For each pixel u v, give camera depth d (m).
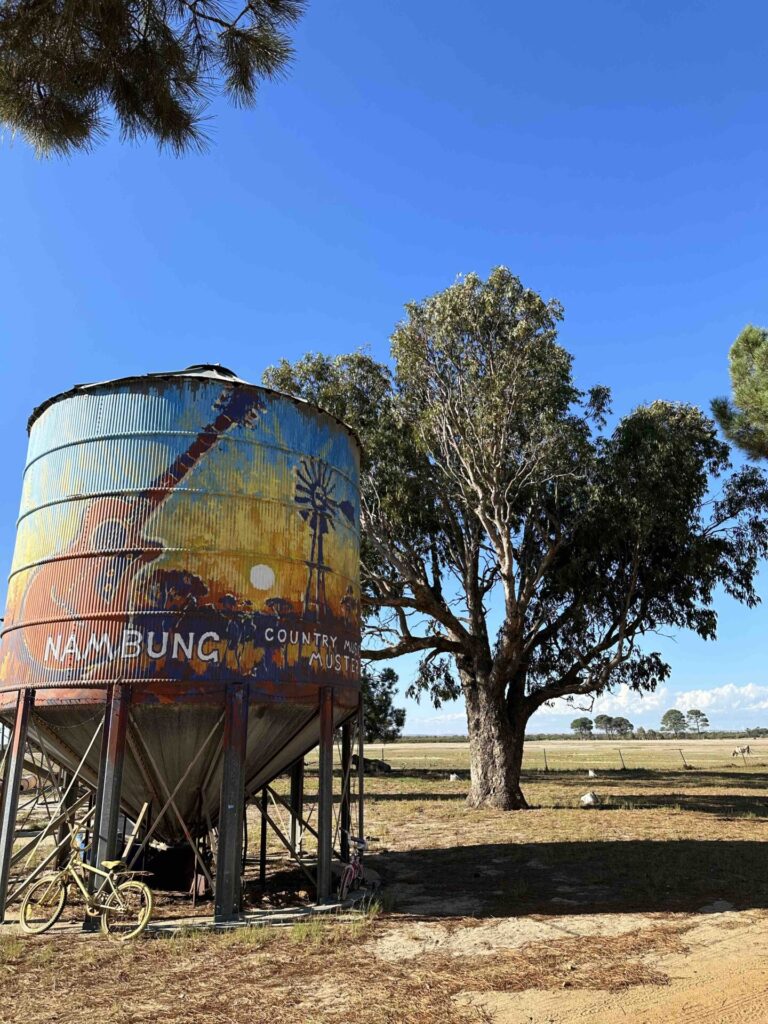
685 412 25.67
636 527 23.19
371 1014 7.06
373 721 49.16
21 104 9.11
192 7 9.16
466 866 15.00
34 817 22.84
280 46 9.38
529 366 23.61
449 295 23.88
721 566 25.53
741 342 22.59
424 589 25.33
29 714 10.81
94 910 10.15
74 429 11.84
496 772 25.31
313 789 35.88
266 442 12.03
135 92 9.34
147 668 10.46
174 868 13.09
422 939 9.64
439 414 24.25
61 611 10.89
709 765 56.91
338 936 9.71
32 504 12.07
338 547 12.77
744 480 26.02
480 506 24.33
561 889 12.70
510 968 8.42
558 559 26.56
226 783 10.48
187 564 10.98
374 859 16.02
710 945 9.31
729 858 15.07
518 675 26.80
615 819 21.36
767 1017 7.02
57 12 8.46
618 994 7.61
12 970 8.37
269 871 14.84
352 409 25.67
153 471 11.33
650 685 26.53
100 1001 7.41
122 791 11.90
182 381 11.77
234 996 7.55
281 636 11.34
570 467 23.95
